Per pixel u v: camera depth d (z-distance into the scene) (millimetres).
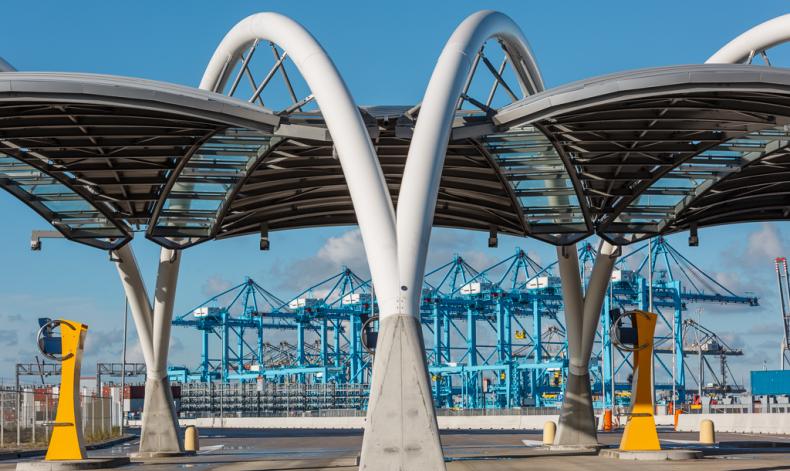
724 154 31188
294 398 145625
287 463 32500
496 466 27859
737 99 25031
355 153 22297
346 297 160875
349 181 22125
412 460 20016
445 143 22484
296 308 162125
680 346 140500
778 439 49031
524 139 29016
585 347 37094
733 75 22344
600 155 30719
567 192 34312
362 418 98625
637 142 28500
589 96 23219
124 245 36125
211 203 36094
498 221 39250
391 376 20359
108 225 35906
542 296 134875
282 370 163000
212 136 28062
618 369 145125
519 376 146000
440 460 20016
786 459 30141
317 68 23906
